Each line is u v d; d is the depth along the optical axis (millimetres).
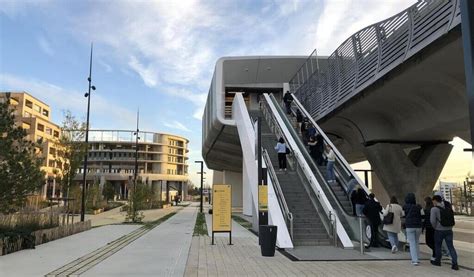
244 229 20656
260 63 37125
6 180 11805
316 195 15469
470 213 46625
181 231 19281
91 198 39219
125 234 17609
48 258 10859
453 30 12141
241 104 27906
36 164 12898
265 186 13625
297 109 26734
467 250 13828
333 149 18219
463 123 20484
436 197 10469
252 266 9945
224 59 35688
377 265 10242
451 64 15258
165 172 128750
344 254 11938
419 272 9320
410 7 14719
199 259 10969
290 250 12672
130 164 123875
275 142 22859
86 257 11055
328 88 25000
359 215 13859
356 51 20219
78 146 20984
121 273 8852
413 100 20484
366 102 21828
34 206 17156
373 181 37250
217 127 35781
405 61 15203
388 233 12562
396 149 25750
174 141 134500
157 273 8891
